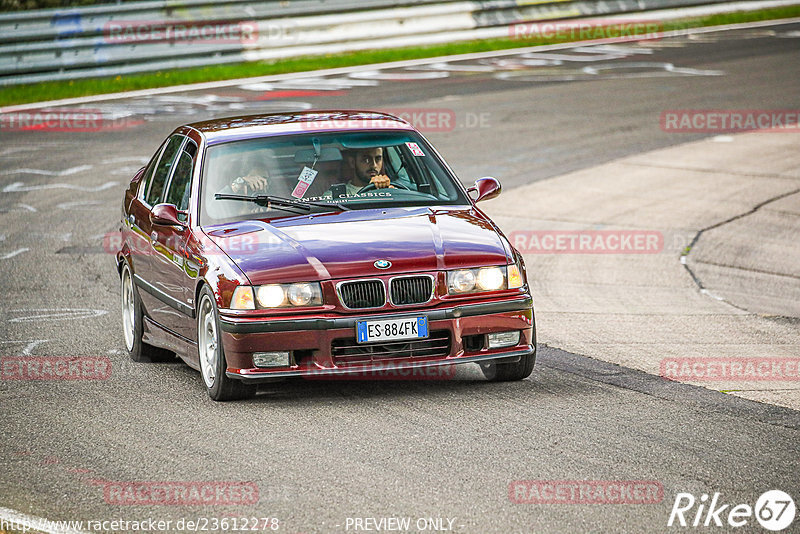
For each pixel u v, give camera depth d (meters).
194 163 24.20
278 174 23.61
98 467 17.77
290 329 20.56
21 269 36.12
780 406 20.70
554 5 97.19
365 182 23.84
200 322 22.17
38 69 72.88
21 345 27.22
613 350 25.86
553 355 25.31
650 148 57.09
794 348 26.30
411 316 20.81
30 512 15.84
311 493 16.16
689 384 22.44
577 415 20.02
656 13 103.19
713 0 107.94
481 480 16.53
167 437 19.27
